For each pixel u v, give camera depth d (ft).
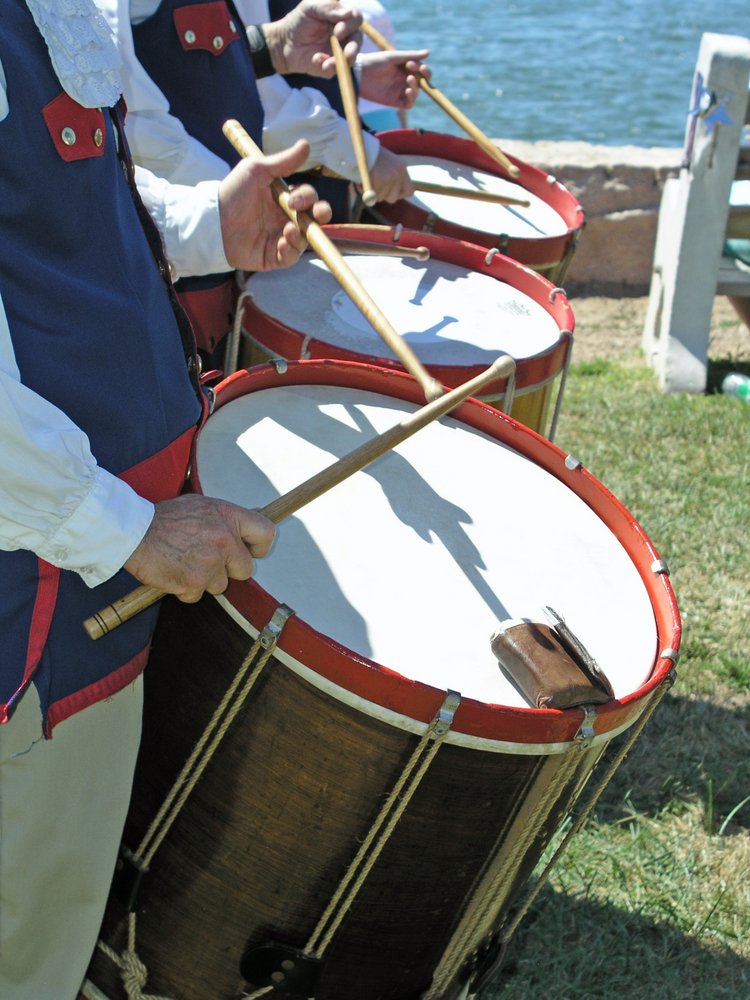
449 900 4.25
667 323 13.29
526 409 6.47
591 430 11.85
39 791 4.03
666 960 5.88
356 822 3.89
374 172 8.09
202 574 3.63
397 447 5.34
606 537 5.12
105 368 3.75
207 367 7.32
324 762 3.81
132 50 6.46
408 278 7.55
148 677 4.23
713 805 6.99
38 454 3.31
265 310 6.61
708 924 6.11
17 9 3.34
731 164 12.57
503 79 44.32
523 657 3.95
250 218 5.29
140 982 4.48
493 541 4.84
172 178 6.81
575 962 5.84
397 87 10.11
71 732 4.00
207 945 4.32
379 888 4.06
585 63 48.24
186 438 4.33
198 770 4.03
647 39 54.34
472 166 10.31
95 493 3.44
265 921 4.18
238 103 7.22
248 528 3.77
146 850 4.28
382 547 4.59
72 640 3.90
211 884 4.16
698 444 11.82
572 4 62.18
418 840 3.96
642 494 10.52
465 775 3.82
